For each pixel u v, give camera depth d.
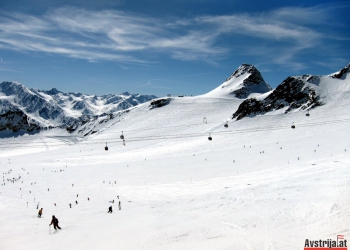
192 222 22.06
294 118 115.62
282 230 17.52
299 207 21.72
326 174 33.66
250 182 40.12
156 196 40.25
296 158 58.19
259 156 67.06
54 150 140.25
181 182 50.09
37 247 19.70
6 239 22.02
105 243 19.20
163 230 20.62
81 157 104.06
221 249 15.57
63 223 27.86
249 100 145.25
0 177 75.00
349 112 103.38
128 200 40.03
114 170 70.69
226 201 28.67
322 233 16.03
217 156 74.81
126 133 169.38
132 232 21.25
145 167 70.44
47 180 64.62
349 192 23.19
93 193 48.00
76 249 18.70
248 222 19.98
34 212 35.28
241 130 114.88
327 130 88.44
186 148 97.50
